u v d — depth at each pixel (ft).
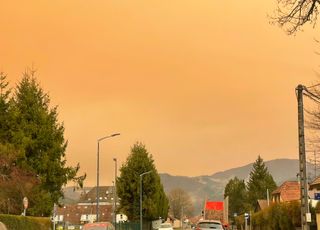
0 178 121.39
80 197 519.60
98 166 182.91
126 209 258.98
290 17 39.58
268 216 170.91
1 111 136.98
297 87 81.97
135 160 260.83
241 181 508.12
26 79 142.51
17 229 102.89
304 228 79.82
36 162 136.67
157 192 262.47
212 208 391.65
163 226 227.81
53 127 141.79
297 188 276.62
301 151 81.41
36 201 131.13
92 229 111.14
